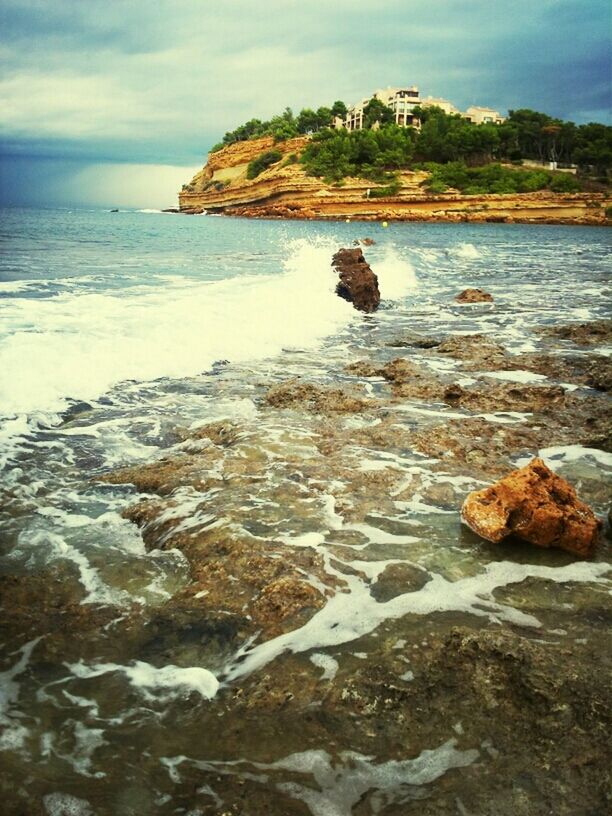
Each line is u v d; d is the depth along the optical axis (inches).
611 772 108.0
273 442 258.2
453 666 133.4
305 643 141.8
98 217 2817.4
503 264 1083.3
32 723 117.9
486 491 200.4
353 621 149.4
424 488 221.3
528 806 102.1
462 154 4699.8
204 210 5295.3
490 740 116.0
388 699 125.2
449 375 372.8
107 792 104.1
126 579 165.8
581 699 123.1
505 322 548.4
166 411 296.4
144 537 187.8
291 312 523.8
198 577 166.1
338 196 3998.5
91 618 149.4
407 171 4303.6
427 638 143.3
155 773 108.1
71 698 125.0
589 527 183.6
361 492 216.4
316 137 4803.2
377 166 4370.1
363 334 492.7
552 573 173.2
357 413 300.2
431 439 265.0
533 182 4104.3
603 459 251.3
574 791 104.8
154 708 123.0
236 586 162.2
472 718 120.9
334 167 4320.9
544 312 599.2
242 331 446.3
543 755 112.3
